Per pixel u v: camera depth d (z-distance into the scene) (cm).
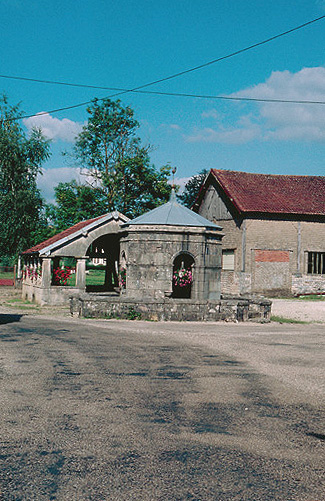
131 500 370
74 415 569
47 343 1104
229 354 1020
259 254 2986
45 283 2406
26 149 4069
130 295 1867
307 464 445
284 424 556
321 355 1021
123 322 1591
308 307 2328
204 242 1911
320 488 397
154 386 715
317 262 3092
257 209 2945
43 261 2406
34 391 671
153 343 1151
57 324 1508
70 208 4034
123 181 4038
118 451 463
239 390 705
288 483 405
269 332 1415
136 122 4231
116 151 4206
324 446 491
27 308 2289
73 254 2438
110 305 1706
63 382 727
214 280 1953
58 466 427
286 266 3030
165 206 2077
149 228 1864
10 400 625
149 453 460
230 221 3150
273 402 646
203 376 793
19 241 3959
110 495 376
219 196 3312
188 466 433
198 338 1254
